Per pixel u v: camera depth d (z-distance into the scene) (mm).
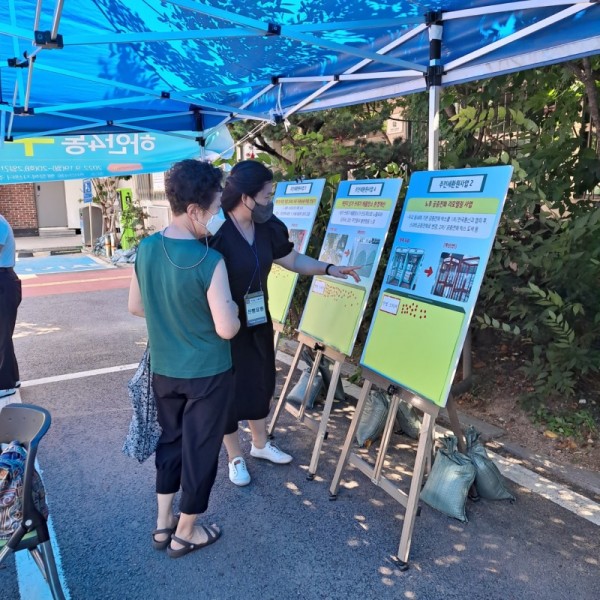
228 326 2420
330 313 3660
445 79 3373
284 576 2629
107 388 5094
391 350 2965
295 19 3244
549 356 3924
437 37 3275
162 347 2547
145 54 4223
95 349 6367
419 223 3000
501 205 2512
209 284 2412
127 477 3523
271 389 3453
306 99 4574
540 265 3818
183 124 6262
